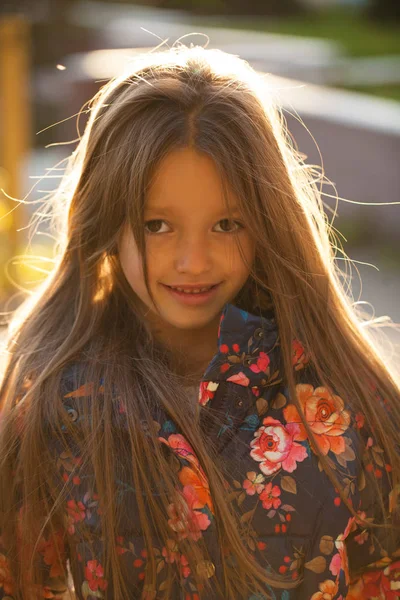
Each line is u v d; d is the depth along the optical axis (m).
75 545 2.28
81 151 2.54
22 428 2.34
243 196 2.24
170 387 2.31
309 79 18.00
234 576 2.21
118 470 2.26
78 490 2.26
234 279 2.30
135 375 2.34
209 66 2.37
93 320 2.46
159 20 25.56
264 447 2.30
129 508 2.25
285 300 2.39
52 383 2.34
